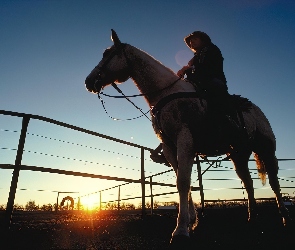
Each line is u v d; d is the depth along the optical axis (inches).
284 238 106.1
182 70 134.3
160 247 92.7
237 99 139.2
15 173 143.6
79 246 95.8
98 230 151.6
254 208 161.8
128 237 121.6
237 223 175.0
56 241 108.3
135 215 342.0
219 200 284.0
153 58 123.6
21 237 116.0
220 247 89.7
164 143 119.5
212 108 111.8
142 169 253.4
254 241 101.7
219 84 116.6
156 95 115.7
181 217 89.3
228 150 135.7
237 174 171.3
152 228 161.5
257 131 157.8
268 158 164.7
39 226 177.5
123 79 126.8
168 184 282.2
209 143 118.6
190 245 91.3
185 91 111.3
